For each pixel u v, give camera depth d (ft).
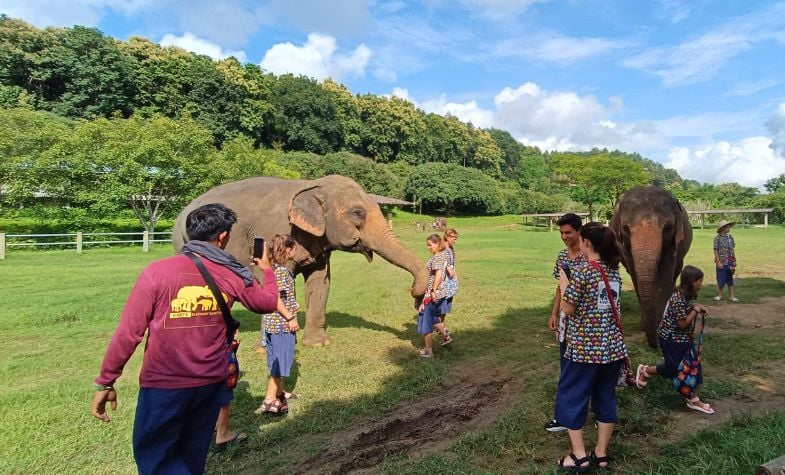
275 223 22.35
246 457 11.96
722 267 31.19
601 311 10.58
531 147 446.19
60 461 11.59
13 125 78.59
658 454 11.30
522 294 34.91
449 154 316.81
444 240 20.65
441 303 20.74
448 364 19.02
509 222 202.39
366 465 11.57
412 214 198.90
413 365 18.80
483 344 21.86
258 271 22.77
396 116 275.59
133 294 7.75
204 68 195.83
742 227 148.87
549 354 19.79
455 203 213.87
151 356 7.86
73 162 74.74
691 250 70.79
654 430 12.48
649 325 19.33
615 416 10.73
